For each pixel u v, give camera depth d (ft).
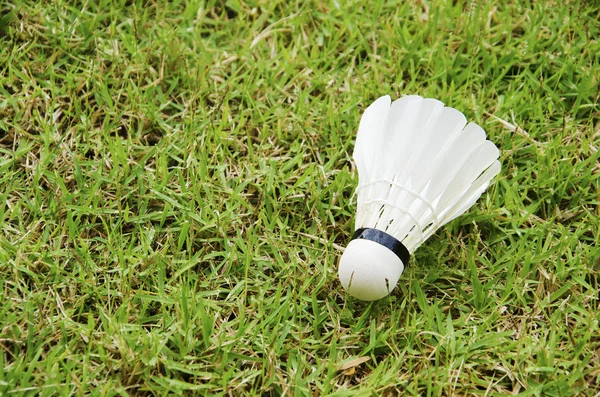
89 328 2.86
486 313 2.93
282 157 3.05
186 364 2.86
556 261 2.96
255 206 3.02
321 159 3.05
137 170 3.01
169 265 2.94
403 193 2.87
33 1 3.16
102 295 2.91
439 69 3.14
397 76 3.12
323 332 2.92
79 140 3.04
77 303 2.90
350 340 2.89
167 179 3.00
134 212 3.00
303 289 2.92
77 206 2.96
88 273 2.92
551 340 2.88
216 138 3.04
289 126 3.08
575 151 3.06
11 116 3.06
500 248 2.98
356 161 2.93
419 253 2.96
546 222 3.00
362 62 3.17
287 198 3.01
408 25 3.20
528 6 3.20
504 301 2.93
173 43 3.13
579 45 3.16
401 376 2.88
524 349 2.89
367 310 2.90
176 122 3.09
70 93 3.08
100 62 3.11
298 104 3.09
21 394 2.81
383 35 3.18
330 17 3.19
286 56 3.15
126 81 3.10
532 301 2.95
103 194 3.00
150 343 2.86
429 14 3.19
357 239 2.85
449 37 3.18
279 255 2.95
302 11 3.21
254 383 2.86
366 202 2.88
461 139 2.90
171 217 2.99
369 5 3.21
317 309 2.90
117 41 3.15
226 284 2.95
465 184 2.88
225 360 2.86
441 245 2.97
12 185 2.99
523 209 3.01
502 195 3.02
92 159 3.04
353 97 3.10
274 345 2.87
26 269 2.92
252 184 3.01
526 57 3.15
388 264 2.83
